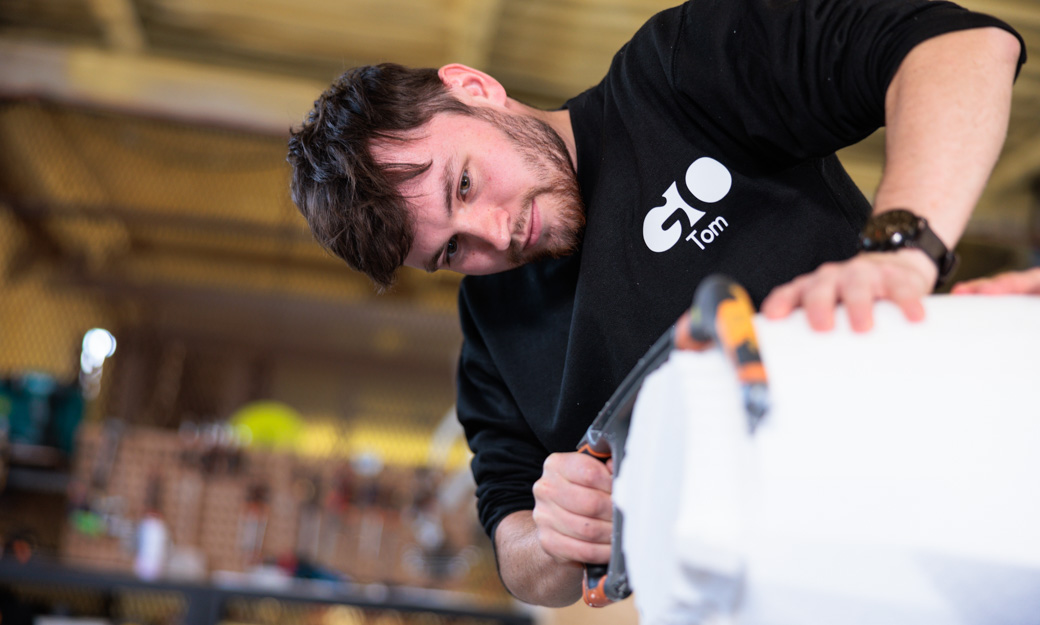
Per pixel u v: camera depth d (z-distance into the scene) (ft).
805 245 3.08
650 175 3.18
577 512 2.44
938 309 1.56
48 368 20.89
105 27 14.76
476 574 11.58
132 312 22.75
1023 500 1.34
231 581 9.25
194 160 20.12
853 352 1.47
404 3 14.19
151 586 8.55
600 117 3.48
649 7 13.57
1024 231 16.37
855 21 2.61
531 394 3.67
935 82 2.17
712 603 1.35
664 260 3.14
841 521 1.32
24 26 15.17
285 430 13.06
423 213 3.20
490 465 3.94
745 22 2.97
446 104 3.27
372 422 23.76
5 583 8.43
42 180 19.39
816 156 2.97
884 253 1.86
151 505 11.12
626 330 3.19
